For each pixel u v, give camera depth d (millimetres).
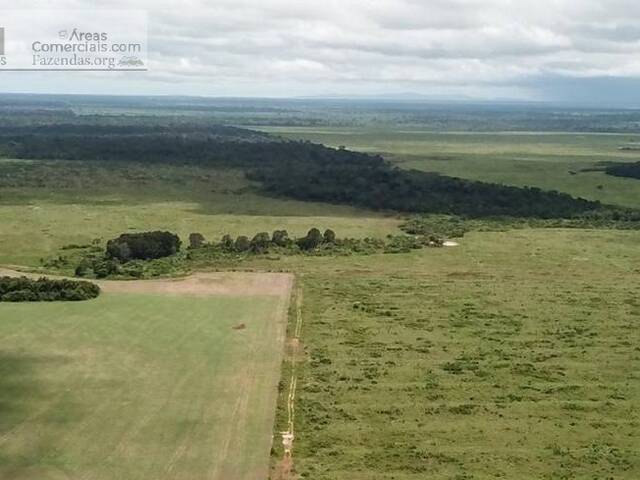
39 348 70312
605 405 60844
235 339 74375
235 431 54812
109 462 50000
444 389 63406
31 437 53156
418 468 50281
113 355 69188
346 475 49125
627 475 50062
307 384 63781
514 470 50375
